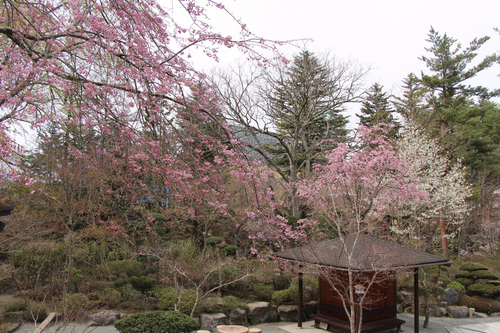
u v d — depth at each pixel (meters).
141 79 4.42
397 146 16.12
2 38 4.73
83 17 4.05
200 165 5.66
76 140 5.05
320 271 7.78
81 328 7.18
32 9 4.16
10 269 8.84
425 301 10.40
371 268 7.58
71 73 4.52
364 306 8.75
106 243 10.46
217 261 10.67
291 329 9.09
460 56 21.80
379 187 10.73
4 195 9.70
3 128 3.67
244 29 4.78
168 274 10.46
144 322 5.51
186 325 5.56
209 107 5.26
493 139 27.02
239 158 5.73
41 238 10.66
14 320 7.26
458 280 15.29
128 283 9.62
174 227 12.44
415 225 14.37
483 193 19.84
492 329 10.52
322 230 12.92
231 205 10.60
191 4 4.52
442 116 20.77
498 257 17.56
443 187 15.26
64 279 7.93
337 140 18.19
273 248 12.59
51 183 8.28
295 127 16.91
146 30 4.45
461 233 18.95
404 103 22.08
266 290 10.82
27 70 3.79
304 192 11.28
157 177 5.85
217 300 9.45
